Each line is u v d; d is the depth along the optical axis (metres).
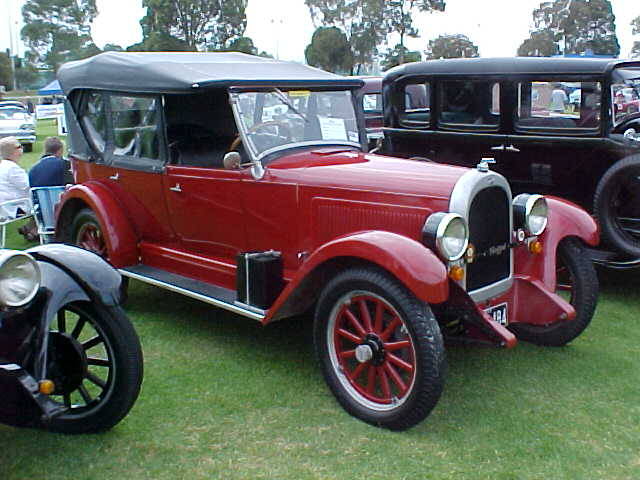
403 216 3.74
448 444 3.35
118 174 5.25
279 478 3.07
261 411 3.69
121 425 3.53
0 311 2.94
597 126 5.84
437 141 6.93
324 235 4.07
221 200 4.53
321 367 3.75
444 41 52.28
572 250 4.38
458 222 3.51
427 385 3.28
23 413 2.99
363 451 3.29
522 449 3.31
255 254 4.12
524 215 4.10
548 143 6.10
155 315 5.22
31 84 80.31
